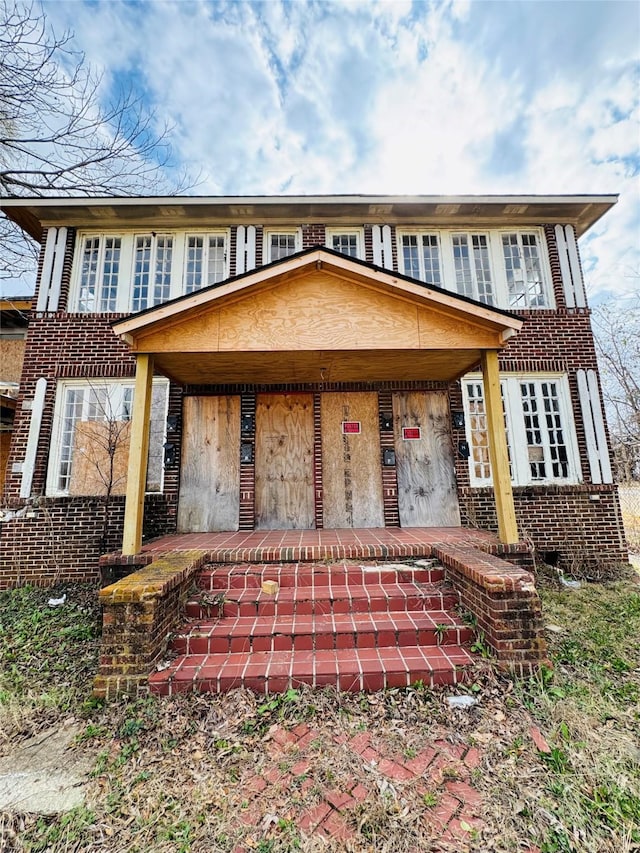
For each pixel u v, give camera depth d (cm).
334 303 502
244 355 524
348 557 496
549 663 350
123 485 686
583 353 734
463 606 415
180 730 292
